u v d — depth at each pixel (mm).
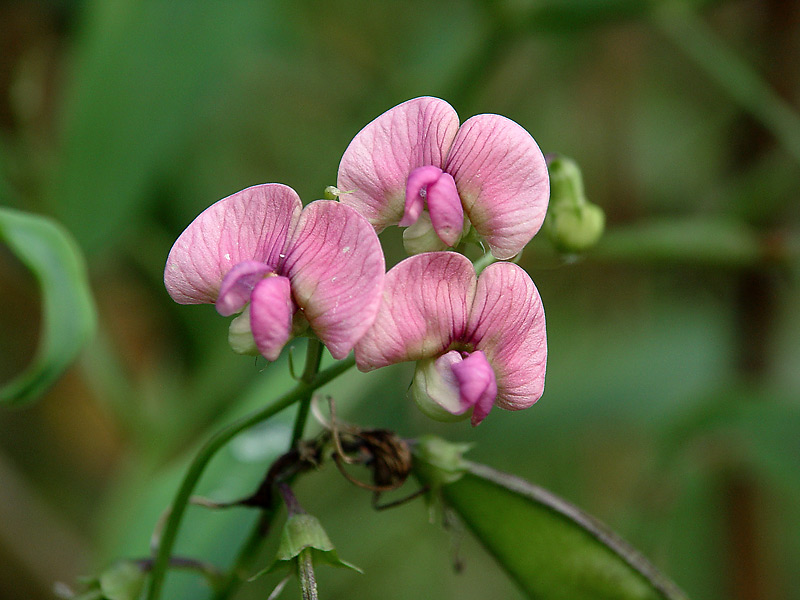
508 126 291
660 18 373
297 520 294
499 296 291
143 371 433
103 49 370
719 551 429
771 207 405
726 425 380
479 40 380
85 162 371
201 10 372
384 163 291
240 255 289
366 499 419
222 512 331
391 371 380
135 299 425
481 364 288
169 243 411
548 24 375
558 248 322
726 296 441
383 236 423
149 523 335
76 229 372
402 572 439
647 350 441
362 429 302
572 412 418
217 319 397
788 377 439
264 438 338
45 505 429
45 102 413
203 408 383
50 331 307
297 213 288
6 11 396
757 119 411
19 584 392
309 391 293
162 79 371
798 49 402
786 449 375
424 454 304
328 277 287
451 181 290
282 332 285
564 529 312
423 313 289
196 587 327
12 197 377
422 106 291
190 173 416
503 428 408
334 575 416
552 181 321
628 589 312
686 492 426
